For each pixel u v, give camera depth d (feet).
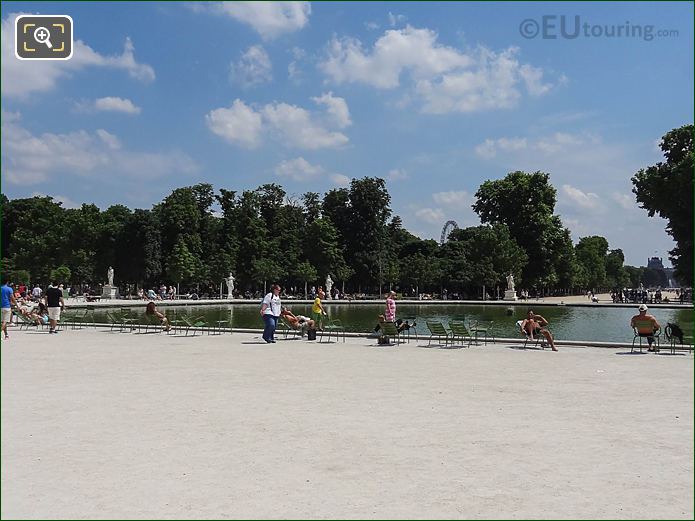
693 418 35.78
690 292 247.50
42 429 32.99
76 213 299.58
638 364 60.08
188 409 37.99
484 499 22.84
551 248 301.22
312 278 309.01
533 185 301.84
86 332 98.12
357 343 82.07
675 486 24.29
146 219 299.99
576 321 142.82
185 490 23.72
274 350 72.69
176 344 79.71
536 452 28.86
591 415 36.55
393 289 354.13
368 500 22.70
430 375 52.42
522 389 45.42
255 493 23.40
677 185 187.11
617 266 631.56
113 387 45.88
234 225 320.50
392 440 30.86
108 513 21.47
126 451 28.86
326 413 36.94
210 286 308.19
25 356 65.51
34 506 22.15
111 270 258.78
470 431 32.65
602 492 23.62
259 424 34.12
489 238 283.79
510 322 139.95
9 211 314.55
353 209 351.25
